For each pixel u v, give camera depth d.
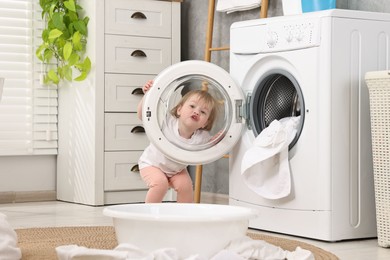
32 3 4.29
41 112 4.34
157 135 3.09
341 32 2.82
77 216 3.56
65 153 4.31
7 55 4.25
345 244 2.77
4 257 2.01
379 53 2.92
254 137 3.16
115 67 4.05
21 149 4.29
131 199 4.14
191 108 3.09
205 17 4.17
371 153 2.90
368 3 3.24
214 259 1.98
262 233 3.01
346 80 2.83
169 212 2.37
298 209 2.90
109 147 4.05
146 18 4.14
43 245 2.51
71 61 4.06
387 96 2.69
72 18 4.07
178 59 4.25
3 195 4.24
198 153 3.13
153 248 2.04
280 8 3.65
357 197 2.86
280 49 2.99
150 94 3.10
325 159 2.80
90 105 4.04
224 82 3.15
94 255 1.88
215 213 2.35
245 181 3.04
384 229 2.71
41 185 4.40
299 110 3.09
